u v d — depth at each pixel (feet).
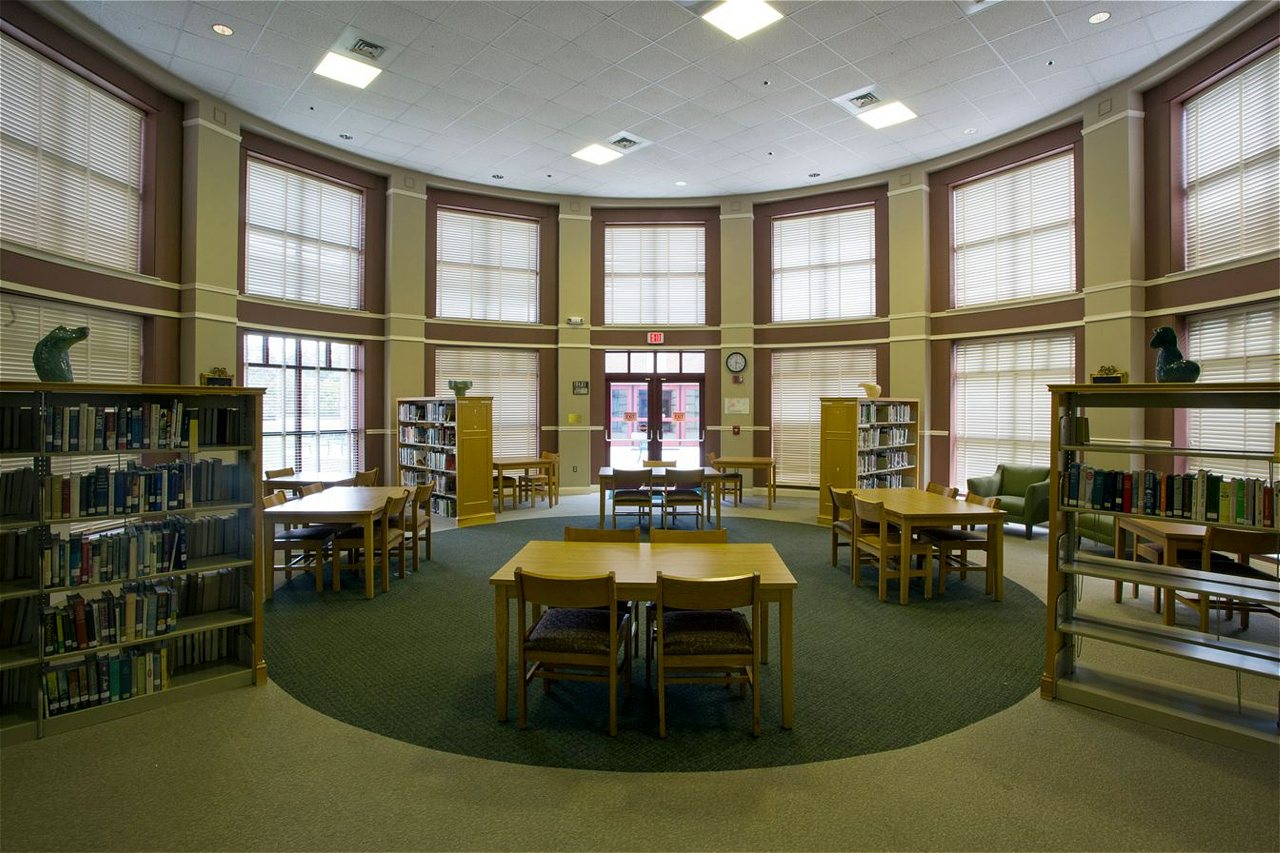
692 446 32.86
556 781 7.57
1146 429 20.02
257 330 23.82
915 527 16.58
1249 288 17.17
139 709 9.28
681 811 7.00
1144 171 20.38
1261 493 8.41
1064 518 10.27
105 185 18.88
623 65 19.33
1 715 8.70
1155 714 8.92
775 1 16.24
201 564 10.16
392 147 25.72
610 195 31.63
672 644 8.68
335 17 16.94
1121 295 20.52
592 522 24.52
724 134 24.25
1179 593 14.35
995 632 12.73
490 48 18.42
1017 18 16.89
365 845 6.46
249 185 23.84
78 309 18.07
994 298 25.44
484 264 30.89
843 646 11.98
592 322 32.42
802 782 7.56
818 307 30.63
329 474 24.06
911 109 22.15
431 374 29.35
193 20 17.03
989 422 25.75
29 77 16.56
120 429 9.56
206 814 6.94
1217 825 6.79
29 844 6.45
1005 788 7.45
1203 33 17.65
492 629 12.86
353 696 9.84
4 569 9.23
